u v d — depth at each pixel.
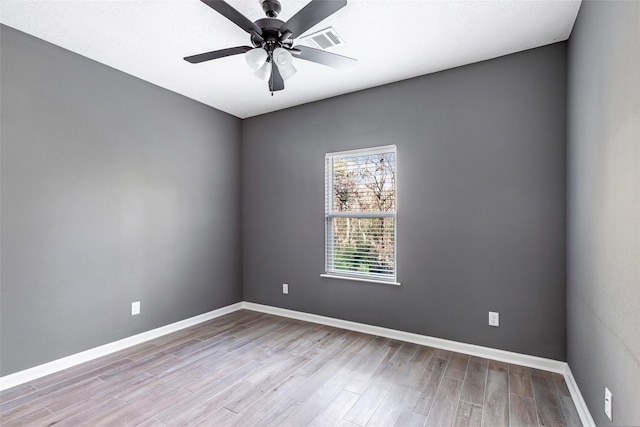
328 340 3.18
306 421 1.92
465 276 2.86
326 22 2.24
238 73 3.06
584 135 1.93
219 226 4.02
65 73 2.61
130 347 3.03
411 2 2.03
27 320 2.39
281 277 4.02
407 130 3.15
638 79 1.17
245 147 4.32
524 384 2.32
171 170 3.47
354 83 3.27
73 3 2.03
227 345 3.07
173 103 3.49
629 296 1.27
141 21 2.24
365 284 3.41
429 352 2.88
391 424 1.89
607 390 1.52
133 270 3.10
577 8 2.07
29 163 2.41
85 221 2.75
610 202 1.48
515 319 2.66
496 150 2.73
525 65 2.62
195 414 1.99
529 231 2.60
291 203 3.95
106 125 2.90
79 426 1.87
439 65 2.88
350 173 3.57
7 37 2.30
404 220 3.16
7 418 1.94
